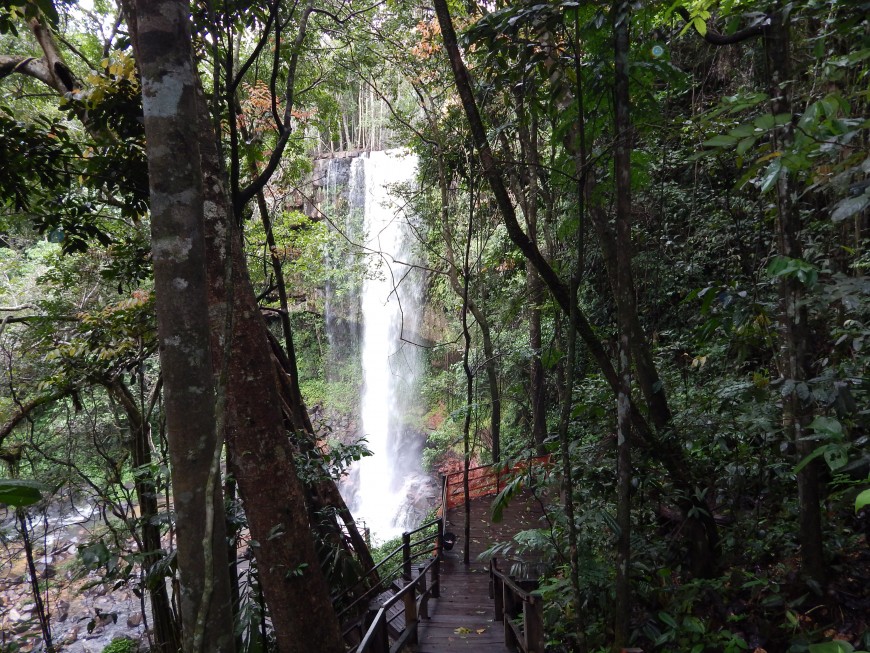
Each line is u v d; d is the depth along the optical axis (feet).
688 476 12.92
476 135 11.65
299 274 62.75
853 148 5.89
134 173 18.40
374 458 66.33
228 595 6.05
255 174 22.20
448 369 59.06
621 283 10.34
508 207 11.51
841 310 11.44
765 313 11.16
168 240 6.00
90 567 14.61
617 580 10.97
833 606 10.27
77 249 22.24
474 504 32.40
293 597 13.87
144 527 21.18
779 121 5.31
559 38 13.09
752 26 9.68
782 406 12.00
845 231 13.98
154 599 21.52
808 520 10.57
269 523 13.73
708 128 13.08
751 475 13.29
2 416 26.11
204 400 6.03
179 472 5.98
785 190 9.49
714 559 12.93
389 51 31.17
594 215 13.79
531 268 31.12
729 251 18.98
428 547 31.24
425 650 16.94
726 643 10.64
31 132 17.42
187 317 6.00
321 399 70.59
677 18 14.06
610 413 16.06
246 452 13.57
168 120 6.06
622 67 10.00
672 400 16.43
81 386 23.41
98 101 16.80
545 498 29.76
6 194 18.85
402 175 62.54
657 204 23.81
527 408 38.42
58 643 30.32
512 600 17.49
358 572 20.83
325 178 67.92
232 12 16.60
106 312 22.70
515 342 38.70
